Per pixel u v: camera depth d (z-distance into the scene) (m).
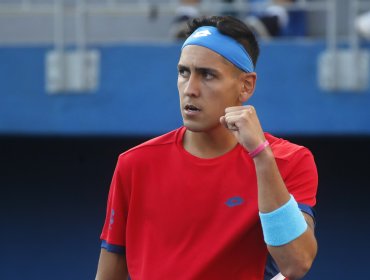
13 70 19.42
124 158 8.53
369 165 21.27
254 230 8.16
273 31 20.45
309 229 7.87
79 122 19.25
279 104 18.80
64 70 19.28
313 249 7.83
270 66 18.80
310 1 21.64
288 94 18.75
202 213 8.15
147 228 8.36
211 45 8.01
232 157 8.23
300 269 7.75
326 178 21.47
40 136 19.95
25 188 22.22
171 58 19.03
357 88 18.53
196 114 8.04
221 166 8.20
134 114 19.12
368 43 18.62
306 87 18.73
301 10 20.69
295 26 20.73
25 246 22.28
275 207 7.63
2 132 19.44
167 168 8.34
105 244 8.77
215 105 8.03
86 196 22.08
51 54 19.36
